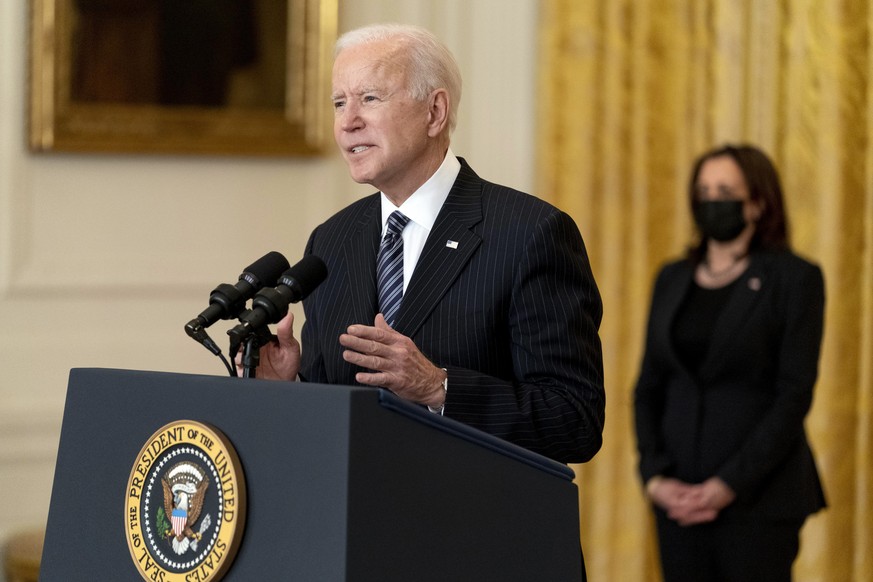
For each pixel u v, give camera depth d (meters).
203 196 8.94
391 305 4.28
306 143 9.09
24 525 8.40
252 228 9.08
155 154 8.73
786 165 9.20
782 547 6.65
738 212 7.00
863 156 9.02
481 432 3.00
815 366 6.76
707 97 9.49
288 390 2.80
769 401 6.78
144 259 8.73
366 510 2.69
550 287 4.09
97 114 8.48
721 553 6.70
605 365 9.69
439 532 2.87
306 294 3.59
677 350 7.10
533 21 9.78
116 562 3.10
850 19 8.97
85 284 8.52
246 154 8.92
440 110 4.26
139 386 3.16
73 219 8.53
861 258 9.02
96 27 8.48
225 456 2.85
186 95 8.76
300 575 2.70
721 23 9.38
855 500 9.00
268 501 2.79
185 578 2.89
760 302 6.83
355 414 2.68
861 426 8.98
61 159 8.49
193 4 8.77
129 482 3.05
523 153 9.77
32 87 8.29
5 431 8.33
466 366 4.07
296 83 9.04
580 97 9.60
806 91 9.10
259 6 8.94
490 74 9.70
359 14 9.27
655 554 9.73
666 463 6.96
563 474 3.27
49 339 8.47
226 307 3.60
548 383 4.00
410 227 4.34
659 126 9.61
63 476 3.31
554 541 3.22
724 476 6.61
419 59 4.21
